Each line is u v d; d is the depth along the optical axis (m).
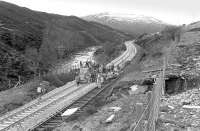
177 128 13.04
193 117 14.13
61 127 18.06
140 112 12.35
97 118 17.58
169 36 44.53
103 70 36.22
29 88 29.45
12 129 17.91
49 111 21.41
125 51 61.78
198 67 21.98
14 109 22.66
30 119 19.77
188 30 42.34
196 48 28.53
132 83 23.75
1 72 39.06
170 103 16.28
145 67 29.62
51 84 32.12
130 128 12.91
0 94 27.39
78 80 32.44
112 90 24.56
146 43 59.34
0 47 46.09
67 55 70.50
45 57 54.62
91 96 25.08
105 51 71.00
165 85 20.12
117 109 18.03
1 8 82.94
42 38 66.62
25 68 43.53
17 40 54.41
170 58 26.83
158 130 12.90
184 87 19.47
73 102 23.25
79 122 18.00
